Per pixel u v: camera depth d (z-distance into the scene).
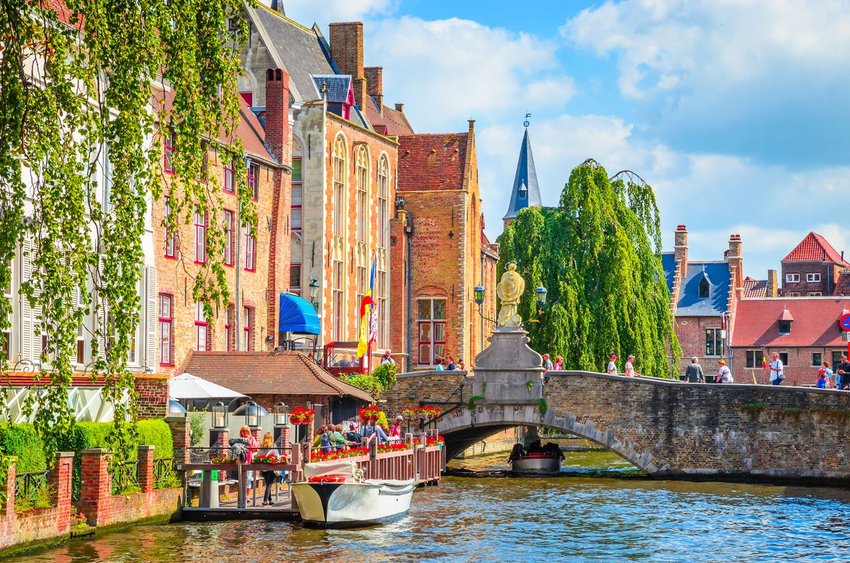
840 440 44.28
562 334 56.50
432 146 64.69
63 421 18.33
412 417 47.91
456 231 62.78
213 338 43.06
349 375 46.44
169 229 19.36
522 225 58.75
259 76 53.19
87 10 17.97
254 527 30.44
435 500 38.78
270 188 47.75
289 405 40.50
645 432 46.34
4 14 18.06
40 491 25.97
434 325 62.94
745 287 125.94
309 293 52.69
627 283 57.09
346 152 56.03
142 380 33.16
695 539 30.75
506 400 47.47
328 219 53.94
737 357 97.44
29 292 17.94
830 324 96.25
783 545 29.92
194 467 31.72
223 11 19.62
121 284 18.52
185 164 19.20
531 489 42.78
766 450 45.09
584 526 32.84
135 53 18.44
